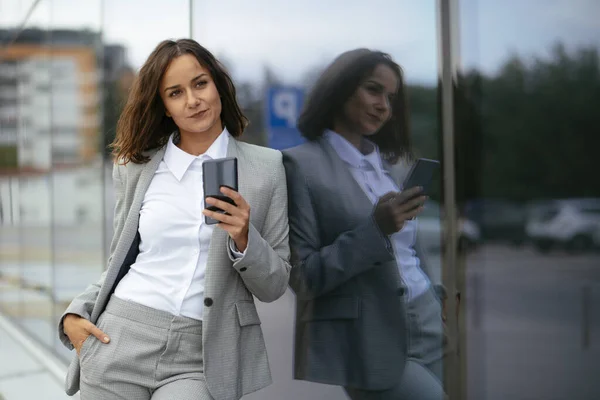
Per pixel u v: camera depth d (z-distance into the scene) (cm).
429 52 206
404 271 217
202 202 204
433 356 208
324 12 242
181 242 204
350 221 238
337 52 239
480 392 193
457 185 196
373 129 226
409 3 211
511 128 183
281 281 204
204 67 204
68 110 504
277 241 211
